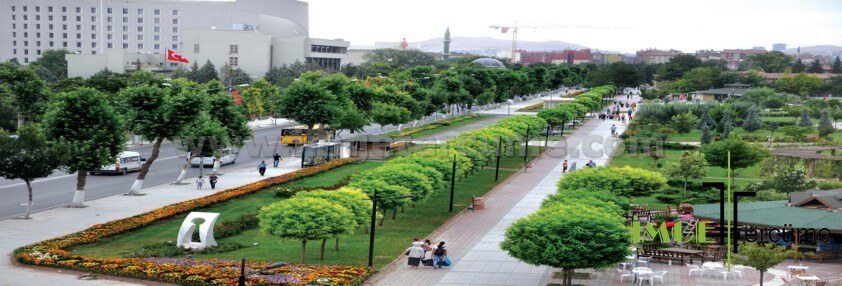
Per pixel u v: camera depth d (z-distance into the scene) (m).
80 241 73.06
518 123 150.62
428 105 198.38
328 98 151.12
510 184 116.19
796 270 64.31
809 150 131.50
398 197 80.56
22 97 146.62
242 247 73.88
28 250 68.00
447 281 63.06
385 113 173.38
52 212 88.56
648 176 88.69
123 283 59.94
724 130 174.12
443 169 96.69
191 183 113.31
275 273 61.09
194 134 111.94
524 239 58.41
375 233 80.94
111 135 91.75
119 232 77.94
